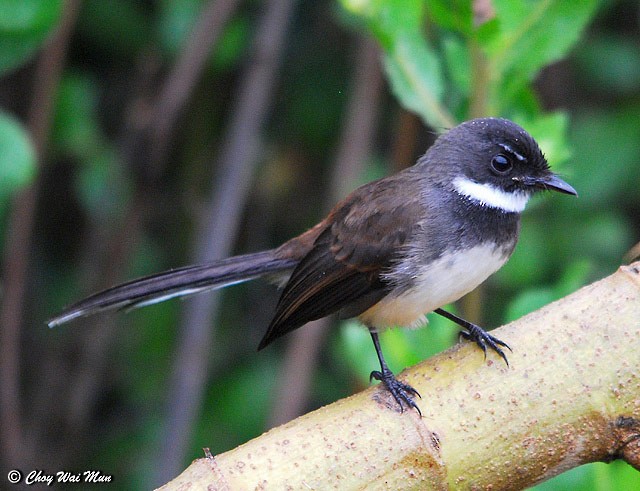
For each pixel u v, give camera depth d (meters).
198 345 10.80
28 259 11.83
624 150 11.17
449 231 6.96
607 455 4.90
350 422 4.84
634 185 11.30
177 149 12.35
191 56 11.02
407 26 7.35
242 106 11.17
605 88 11.69
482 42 7.21
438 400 4.91
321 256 7.28
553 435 4.84
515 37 7.24
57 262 12.43
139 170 11.44
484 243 7.02
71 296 11.97
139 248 12.11
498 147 7.13
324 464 4.72
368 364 7.21
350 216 7.23
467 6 7.07
